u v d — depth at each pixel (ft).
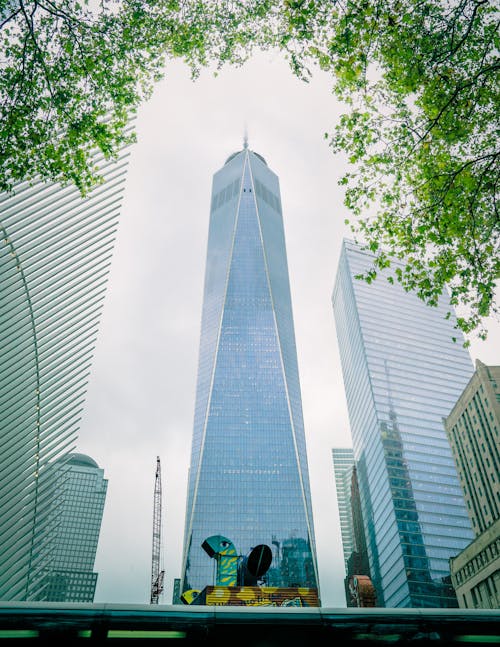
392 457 478.18
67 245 117.50
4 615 26.43
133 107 53.98
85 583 654.53
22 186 103.40
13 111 46.03
